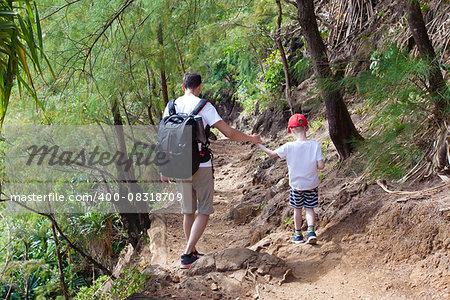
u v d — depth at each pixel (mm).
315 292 3186
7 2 2764
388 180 4379
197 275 3598
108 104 5750
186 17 5574
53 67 5211
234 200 7582
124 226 7207
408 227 3449
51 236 7316
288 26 8859
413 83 4410
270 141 10859
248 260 3570
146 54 5449
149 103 7109
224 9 6395
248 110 15531
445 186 3723
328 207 4523
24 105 5441
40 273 7453
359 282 3254
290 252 3977
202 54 7957
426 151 4293
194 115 3609
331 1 10000
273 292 3225
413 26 4230
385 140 4383
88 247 7301
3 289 7512
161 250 5285
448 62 5242
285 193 5520
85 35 5262
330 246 3863
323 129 7785
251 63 12852
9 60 2713
